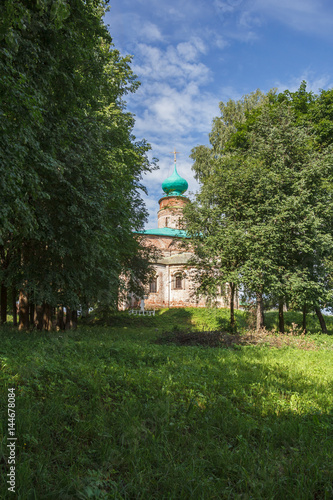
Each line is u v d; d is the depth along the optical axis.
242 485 3.44
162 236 45.22
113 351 10.13
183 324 31.91
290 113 24.53
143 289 31.84
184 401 5.71
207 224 23.11
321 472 3.64
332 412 5.70
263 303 26.38
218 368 9.02
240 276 20.84
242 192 21.83
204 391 6.36
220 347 14.55
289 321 31.48
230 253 21.45
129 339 15.85
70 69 10.93
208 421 4.92
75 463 3.59
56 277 14.25
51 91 10.97
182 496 3.17
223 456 3.87
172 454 3.92
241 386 6.95
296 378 8.29
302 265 21.48
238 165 23.45
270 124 24.55
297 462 3.83
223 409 5.36
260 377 8.01
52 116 11.09
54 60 9.48
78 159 12.02
